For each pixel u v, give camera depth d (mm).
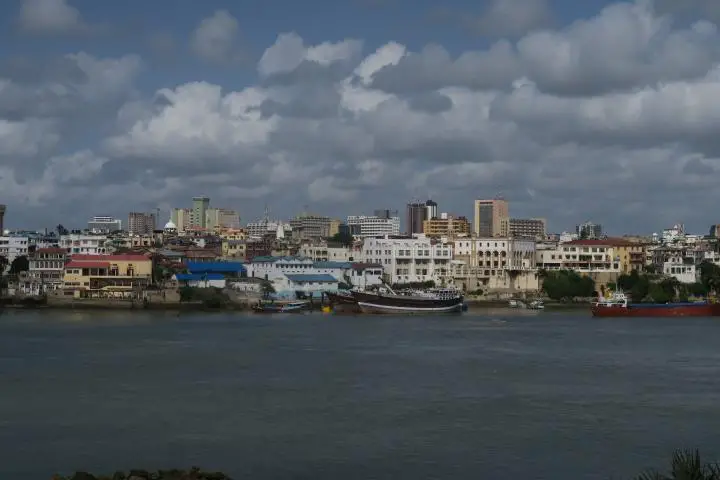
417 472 79062
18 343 174875
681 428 95875
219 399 111062
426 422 98125
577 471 79562
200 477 67688
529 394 115688
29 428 94625
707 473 50781
